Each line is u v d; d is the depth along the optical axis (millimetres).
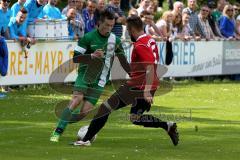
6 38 41656
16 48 41812
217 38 53594
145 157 24062
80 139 26406
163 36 49188
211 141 27641
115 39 26078
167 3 75438
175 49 50406
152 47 25109
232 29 55281
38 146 25688
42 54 43250
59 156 23922
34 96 40125
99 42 25969
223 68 54375
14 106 36219
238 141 27766
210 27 53625
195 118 33875
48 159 23375
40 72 43281
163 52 49344
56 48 44000
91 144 26375
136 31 25297
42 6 43562
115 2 46156
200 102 40062
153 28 48562
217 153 25141
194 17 52250
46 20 43281
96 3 46062
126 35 45688
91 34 25969
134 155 24375
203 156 24516
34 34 42906
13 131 28984
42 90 42594
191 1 52062
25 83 42562
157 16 63844
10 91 41656
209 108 37688
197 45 52062
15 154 24109
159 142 27188
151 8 48562
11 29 41844
